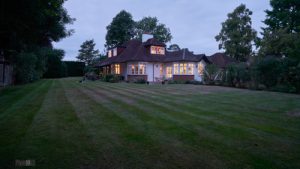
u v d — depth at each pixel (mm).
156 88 17141
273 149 4023
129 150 3881
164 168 3225
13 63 18688
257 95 12781
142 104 8812
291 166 3332
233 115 6906
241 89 17312
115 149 3912
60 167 3182
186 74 27250
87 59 50406
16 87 16234
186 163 3396
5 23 8883
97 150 3852
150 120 6086
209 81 23156
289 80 16031
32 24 9477
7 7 7703
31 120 5836
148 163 3379
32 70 22109
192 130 5156
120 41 46062
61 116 6395
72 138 4453
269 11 31938
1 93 12102
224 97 11586
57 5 9602
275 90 16266
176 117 6504
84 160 3439
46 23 11016
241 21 33844
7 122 5586
